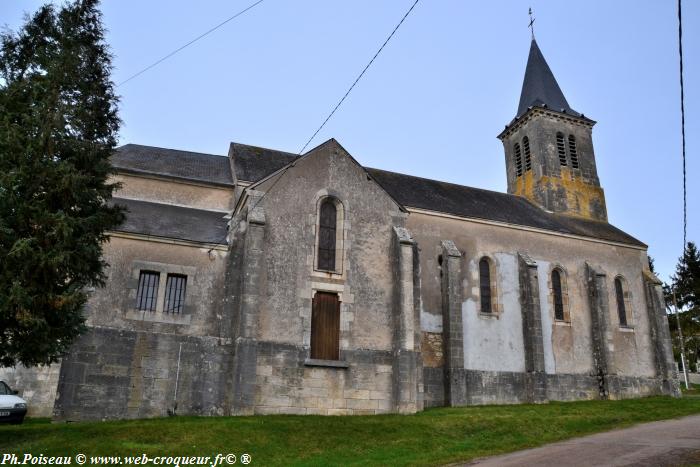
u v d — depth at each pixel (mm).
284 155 32312
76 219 14945
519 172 42969
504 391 28578
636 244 35938
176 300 21281
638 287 35188
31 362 14695
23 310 13328
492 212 33594
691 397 30609
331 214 23016
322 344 21094
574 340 31656
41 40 16156
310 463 13812
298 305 21000
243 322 19766
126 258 21109
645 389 32969
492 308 30188
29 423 19766
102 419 19078
